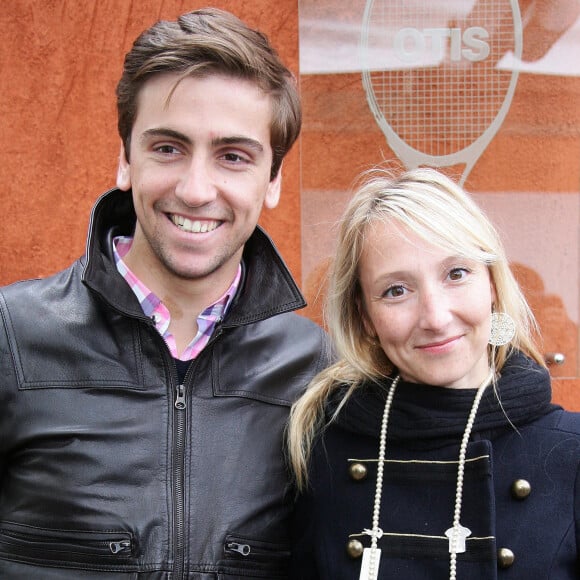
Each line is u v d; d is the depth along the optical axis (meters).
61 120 2.74
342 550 1.62
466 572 1.50
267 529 1.72
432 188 1.60
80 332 1.73
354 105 2.72
